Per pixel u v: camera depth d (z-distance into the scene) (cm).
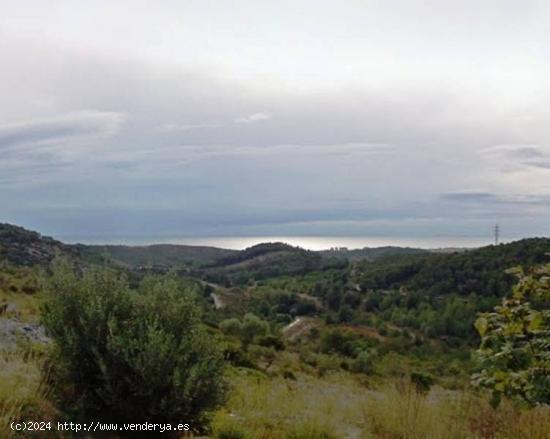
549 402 268
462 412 591
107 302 496
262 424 608
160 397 466
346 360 2655
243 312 5812
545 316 274
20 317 1174
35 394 470
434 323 5062
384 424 627
